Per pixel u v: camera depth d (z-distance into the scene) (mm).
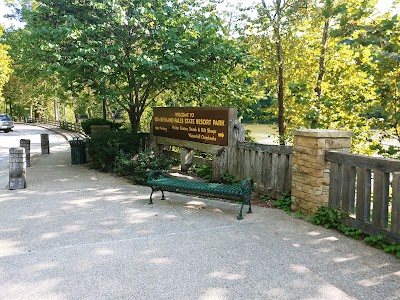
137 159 8078
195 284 3109
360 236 4223
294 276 3242
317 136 4723
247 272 3332
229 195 5172
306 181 5012
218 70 9742
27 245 4070
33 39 9500
